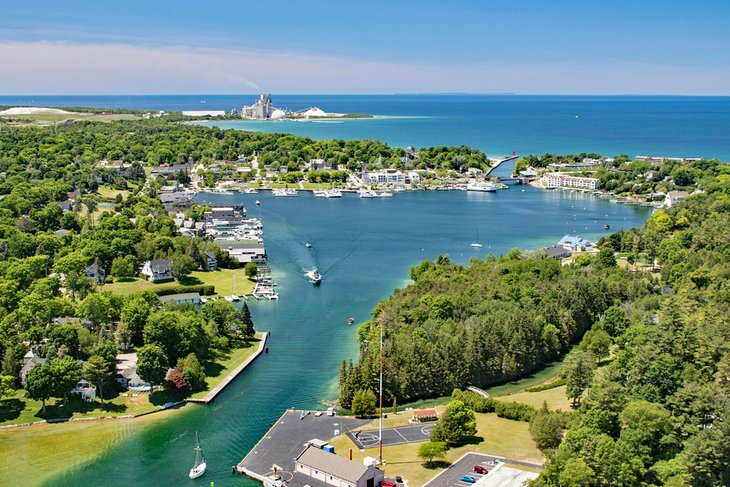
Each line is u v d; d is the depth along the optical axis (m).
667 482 128.62
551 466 134.50
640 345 188.50
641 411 143.38
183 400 186.62
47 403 181.25
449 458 153.75
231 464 155.50
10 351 190.88
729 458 125.25
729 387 158.25
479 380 197.25
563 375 189.00
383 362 186.62
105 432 169.00
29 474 150.38
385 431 168.75
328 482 144.00
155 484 147.12
